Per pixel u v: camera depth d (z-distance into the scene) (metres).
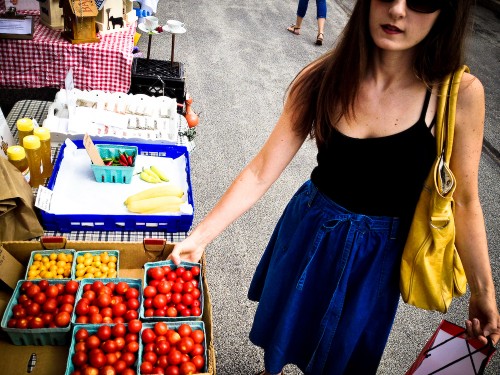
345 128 1.32
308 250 1.51
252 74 5.46
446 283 1.41
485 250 1.36
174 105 2.90
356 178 1.36
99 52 3.30
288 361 1.80
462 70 1.20
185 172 2.33
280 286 1.64
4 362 1.57
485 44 8.07
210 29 6.47
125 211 2.01
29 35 3.16
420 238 1.35
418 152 1.27
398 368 2.48
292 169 3.99
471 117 1.22
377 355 1.64
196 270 1.87
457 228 1.37
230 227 3.24
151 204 2.01
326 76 1.28
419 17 1.07
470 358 1.56
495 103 5.97
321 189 1.47
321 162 1.46
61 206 1.96
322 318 1.56
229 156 3.93
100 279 1.77
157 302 1.72
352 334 1.55
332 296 1.51
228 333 2.48
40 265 1.78
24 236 1.85
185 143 2.69
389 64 1.22
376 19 1.12
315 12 7.95
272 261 1.68
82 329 1.59
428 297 1.41
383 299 1.52
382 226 1.41
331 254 1.48
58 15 3.42
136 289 1.79
